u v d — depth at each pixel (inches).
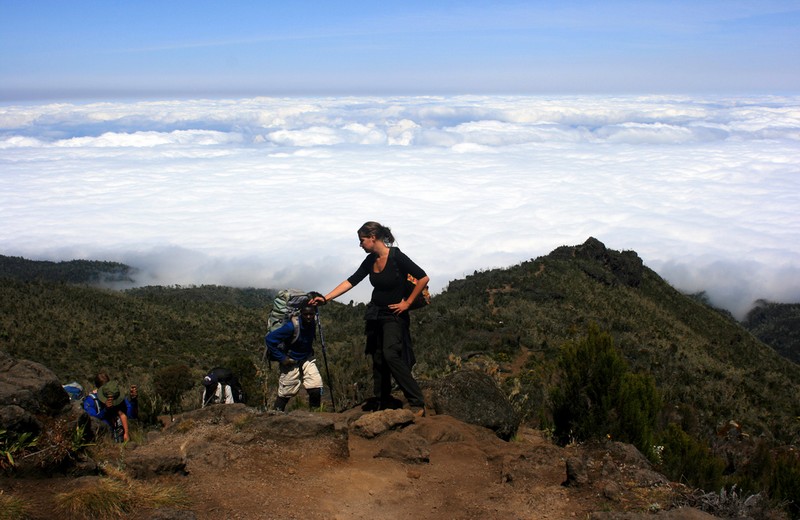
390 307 250.4
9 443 153.9
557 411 269.0
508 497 187.0
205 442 201.8
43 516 141.4
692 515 155.9
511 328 1331.2
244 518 161.6
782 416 1037.8
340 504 177.6
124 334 1784.0
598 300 1973.4
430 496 190.9
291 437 209.6
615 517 158.1
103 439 207.5
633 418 248.2
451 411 258.7
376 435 228.7
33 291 2044.8
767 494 232.1
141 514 151.9
